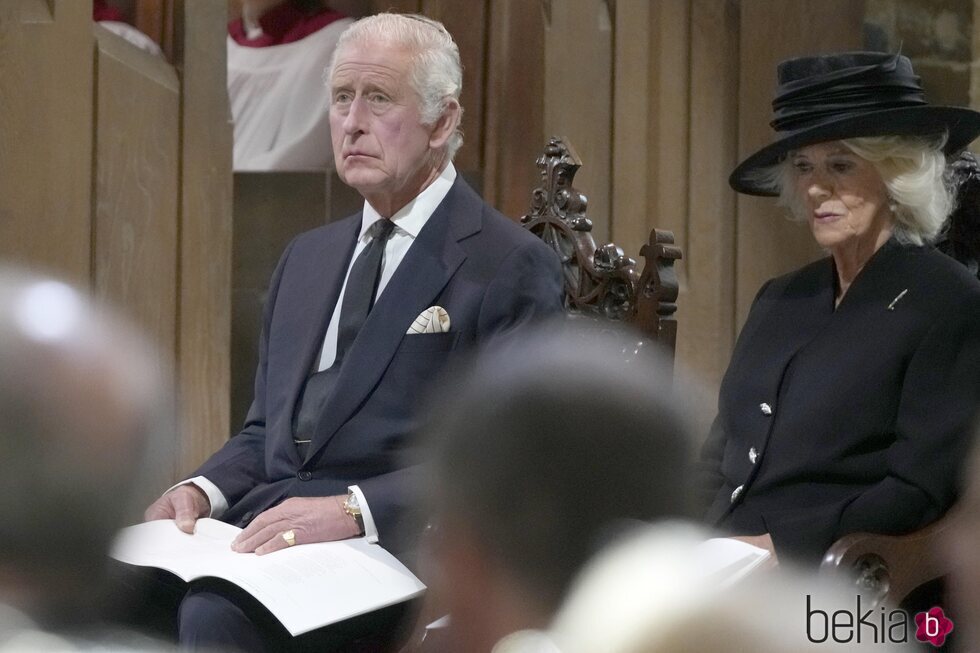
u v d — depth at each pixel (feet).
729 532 31.40
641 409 11.57
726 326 52.70
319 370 33.88
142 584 29.63
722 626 10.72
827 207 31.73
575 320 35.68
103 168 39.86
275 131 59.98
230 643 27.25
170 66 42.78
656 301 33.63
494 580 11.49
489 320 32.48
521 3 50.55
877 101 31.68
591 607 10.93
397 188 33.55
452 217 34.19
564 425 11.36
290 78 60.18
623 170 51.01
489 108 51.13
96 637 10.31
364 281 33.78
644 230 51.49
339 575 27.81
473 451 11.41
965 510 27.25
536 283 33.09
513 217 50.67
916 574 27.96
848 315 31.55
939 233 35.12
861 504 29.01
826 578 26.78
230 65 61.05
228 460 34.12
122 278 40.57
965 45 56.29
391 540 29.89
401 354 32.42
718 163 52.49
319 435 32.12
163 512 32.35
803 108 32.30
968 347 29.81
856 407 30.35
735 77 52.65
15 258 37.99
